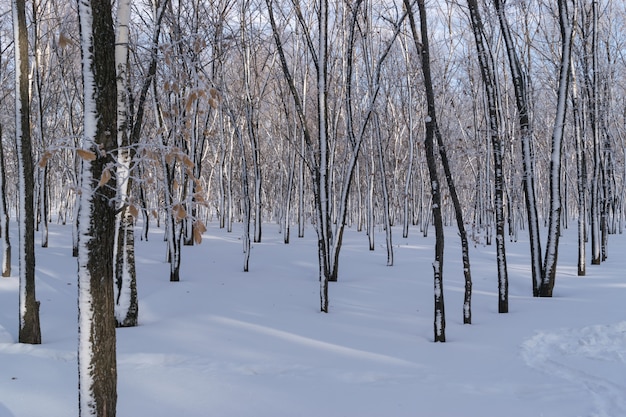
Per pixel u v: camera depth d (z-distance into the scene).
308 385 5.66
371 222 20.64
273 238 25.23
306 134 11.50
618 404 4.99
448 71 25.44
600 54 21.03
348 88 13.76
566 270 15.22
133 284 8.88
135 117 9.62
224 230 28.36
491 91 10.38
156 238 23.33
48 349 7.10
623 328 7.88
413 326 8.83
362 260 17.86
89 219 3.62
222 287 12.47
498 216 10.05
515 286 13.02
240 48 18.45
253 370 6.21
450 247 21.67
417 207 36.88
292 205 35.66
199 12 14.91
